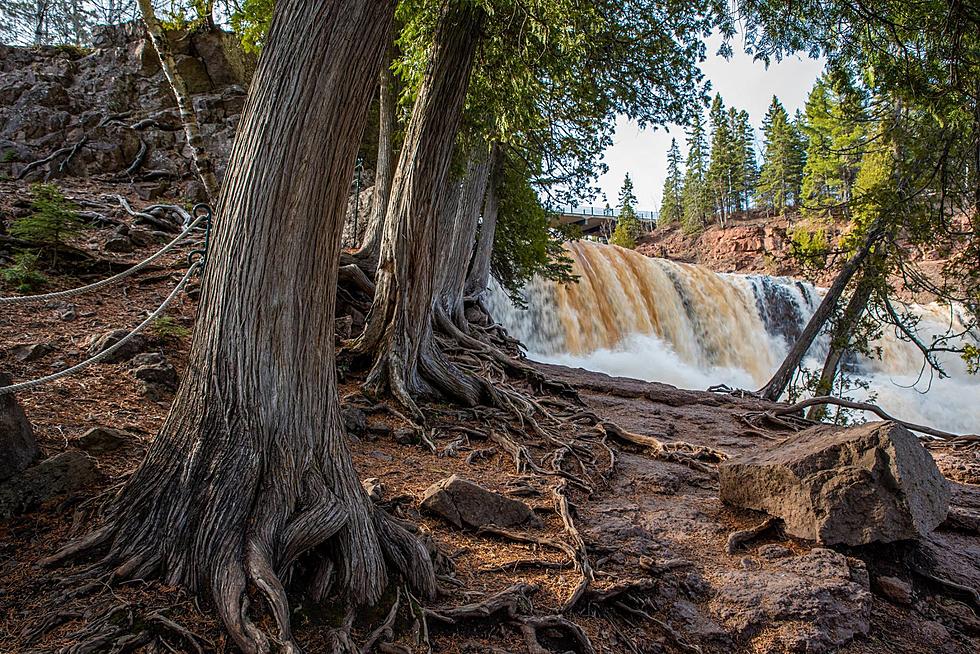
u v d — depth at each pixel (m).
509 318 18.61
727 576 4.63
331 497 3.51
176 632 2.79
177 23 10.60
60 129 17.86
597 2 7.93
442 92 7.60
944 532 5.99
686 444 7.88
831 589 4.46
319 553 3.46
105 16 23.31
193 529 3.16
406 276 8.02
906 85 8.84
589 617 4.03
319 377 3.62
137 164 17.55
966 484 7.73
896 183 13.07
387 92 11.56
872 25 8.20
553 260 19.42
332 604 3.28
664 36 9.20
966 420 21.39
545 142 14.18
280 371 3.39
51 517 3.54
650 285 23.20
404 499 5.09
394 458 6.30
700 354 23.55
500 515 5.03
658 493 6.49
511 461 6.76
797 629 4.07
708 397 12.05
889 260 13.89
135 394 5.85
